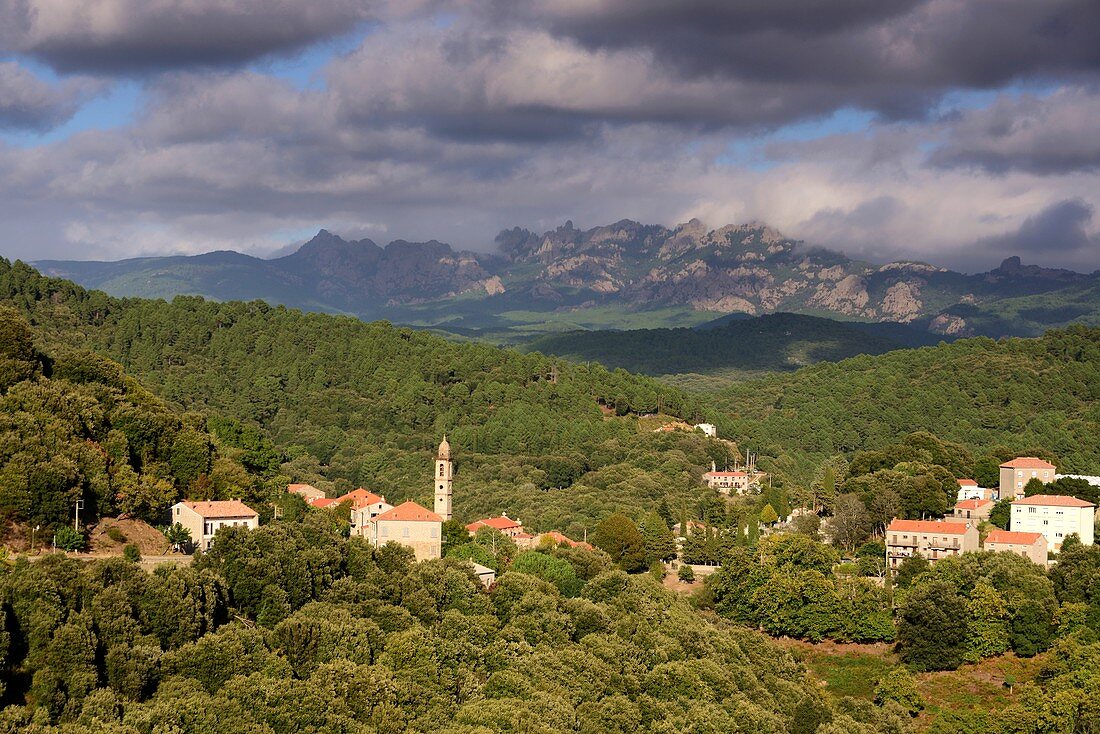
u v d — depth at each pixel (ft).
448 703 587.68
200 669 548.72
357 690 557.74
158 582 582.76
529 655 646.74
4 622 506.89
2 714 480.64
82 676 513.86
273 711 530.27
